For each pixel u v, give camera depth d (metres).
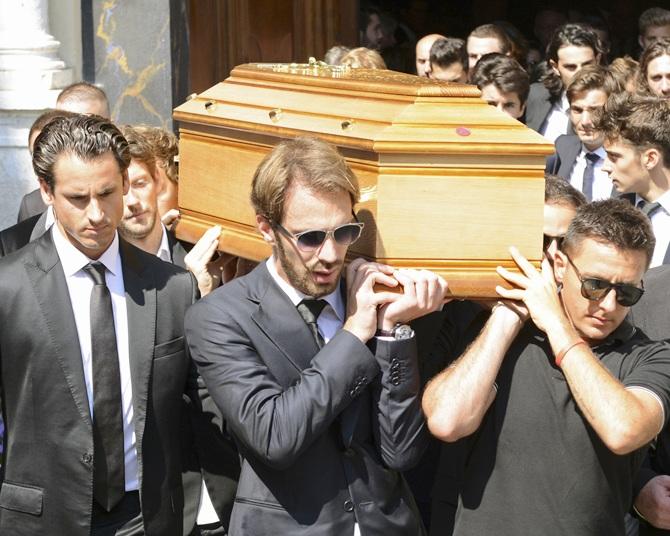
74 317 3.10
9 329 3.07
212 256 3.59
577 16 10.00
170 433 3.18
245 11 8.39
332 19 9.22
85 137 3.02
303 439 2.75
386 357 2.88
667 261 4.45
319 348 2.90
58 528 3.07
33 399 3.08
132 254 3.21
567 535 2.93
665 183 4.52
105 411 3.09
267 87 3.42
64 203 3.02
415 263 2.92
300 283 2.79
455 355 3.18
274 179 2.74
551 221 3.31
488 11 11.61
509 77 6.00
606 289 2.90
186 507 3.37
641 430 2.81
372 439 2.95
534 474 2.96
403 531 2.97
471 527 3.02
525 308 2.97
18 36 6.07
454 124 2.94
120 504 3.14
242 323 2.89
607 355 3.02
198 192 3.55
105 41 6.39
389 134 2.89
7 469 3.12
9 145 6.13
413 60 9.98
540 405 2.97
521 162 2.93
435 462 3.76
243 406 2.81
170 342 3.17
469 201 2.92
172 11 6.48
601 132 5.20
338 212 2.74
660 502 3.30
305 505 2.86
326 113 3.13
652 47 6.23
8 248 4.01
